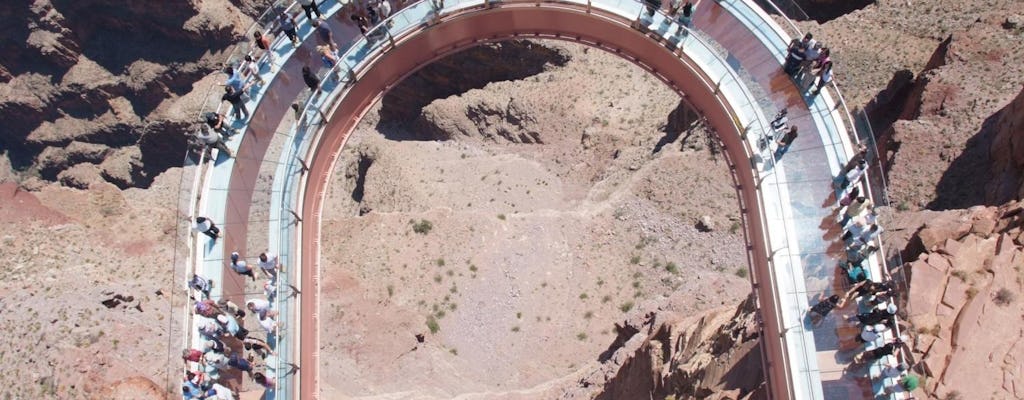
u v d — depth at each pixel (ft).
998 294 126.93
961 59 245.86
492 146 409.90
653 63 178.29
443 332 293.64
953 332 126.21
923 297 130.72
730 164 169.78
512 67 437.17
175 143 498.28
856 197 144.05
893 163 221.66
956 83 234.38
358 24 171.53
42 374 204.03
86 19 503.20
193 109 485.56
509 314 302.86
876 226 140.36
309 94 170.60
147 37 510.99
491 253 315.37
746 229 161.38
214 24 498.69
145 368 209.67
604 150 387.55
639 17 171.22
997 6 315.37
